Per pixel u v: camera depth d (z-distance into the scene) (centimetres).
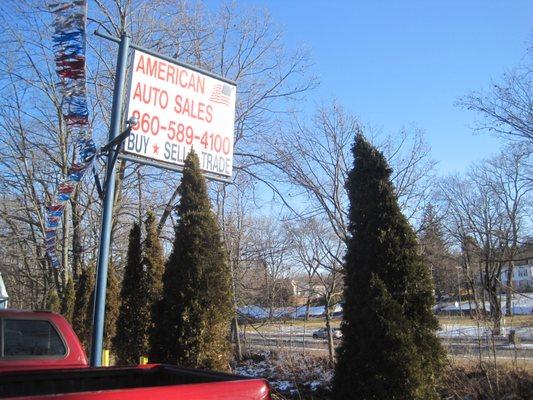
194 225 750
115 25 1636
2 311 568
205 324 718
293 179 1575
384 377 592
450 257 1838
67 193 862
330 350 1391
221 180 846
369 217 666
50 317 592
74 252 2042
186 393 311
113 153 733
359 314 639
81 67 731
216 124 845
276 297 2145
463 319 1070
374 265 647
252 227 2245
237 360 1573
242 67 1809
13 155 2195
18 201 2412
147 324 1122
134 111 752
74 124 766
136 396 294
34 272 3080
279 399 1033
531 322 1176
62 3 716
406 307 632
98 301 707
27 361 554
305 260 1838
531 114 1445
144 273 1157
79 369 428
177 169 793
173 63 802
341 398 636
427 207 1602
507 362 979
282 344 1670
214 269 743
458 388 859
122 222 2011
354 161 703
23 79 1975
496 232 2903
